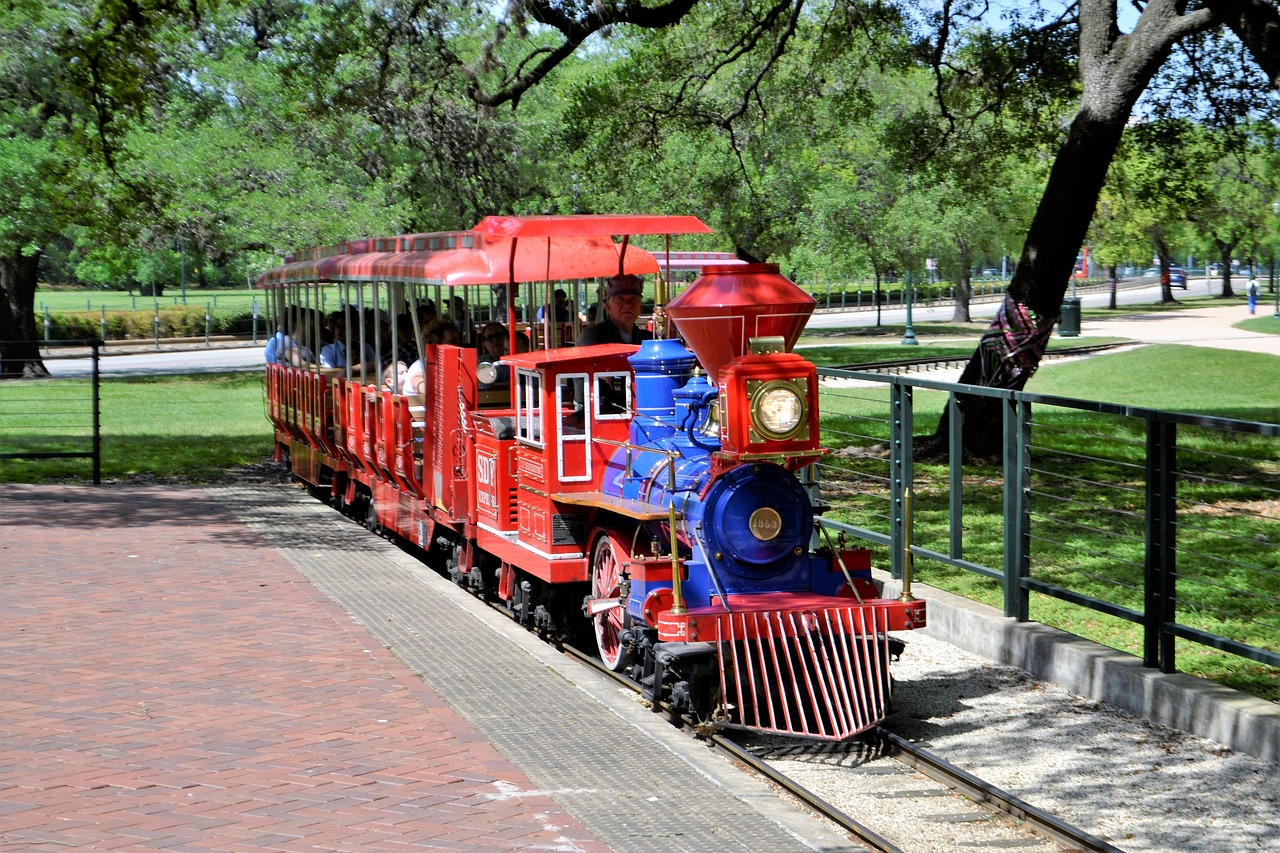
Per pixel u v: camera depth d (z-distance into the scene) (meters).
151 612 9.10
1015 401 8.69
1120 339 40.97
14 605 9.28
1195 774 6.54
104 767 5.92
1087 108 15.74
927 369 31.06
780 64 25.62
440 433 10.50
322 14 20.22
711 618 7.00
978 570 9.18
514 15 17.06
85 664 7.73
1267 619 9.04
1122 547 11.27
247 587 9.99
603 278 10.65
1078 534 11.90
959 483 9.58
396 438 11.66
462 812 5.39
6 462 18.64
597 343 9.52
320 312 15.23
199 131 30.06
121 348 50.69
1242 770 6.57
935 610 9.41
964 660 8.84
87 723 6.59
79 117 29.36
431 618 9.09
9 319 35.00
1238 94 18.97
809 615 7.16
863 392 25.59
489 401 10.34
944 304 76.19
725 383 7.27
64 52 19.11
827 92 27.38
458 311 11.65
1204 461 16.33
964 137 22.38
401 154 30.36
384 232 29.44
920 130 22.30
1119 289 102.88
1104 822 5.97
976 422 16.38
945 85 21.88
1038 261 16.14
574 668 7.86
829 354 36.50
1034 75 20.41
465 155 30.73
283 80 23.22
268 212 29.12
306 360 16.09
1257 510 13.02
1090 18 15.82
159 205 26.33
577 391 8.64
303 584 10.16
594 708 7.04
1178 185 20.73
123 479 17.14
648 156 23.16
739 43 21.02
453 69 21.33
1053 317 16.22
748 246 36.00
